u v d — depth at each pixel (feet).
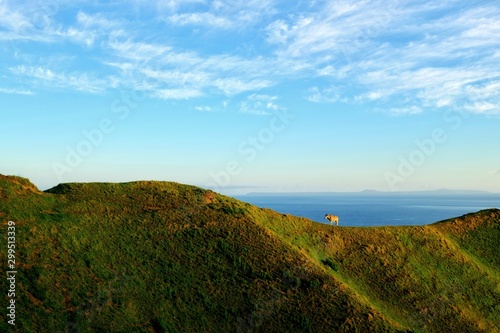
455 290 165.99
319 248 171.12
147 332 112.78
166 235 150.00
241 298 130.72
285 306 129.90
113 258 134.41
